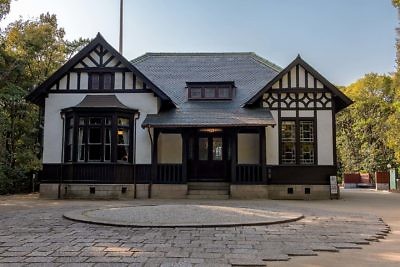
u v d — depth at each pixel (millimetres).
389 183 27484
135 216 9453
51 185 16906
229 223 8586
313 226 8758
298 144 17422
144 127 16297
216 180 18062
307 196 17109
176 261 5648
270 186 17156
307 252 6312
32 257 5859
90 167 16578
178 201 15234
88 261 5633
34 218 9859
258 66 21453
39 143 24359
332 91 17406
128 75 17547
